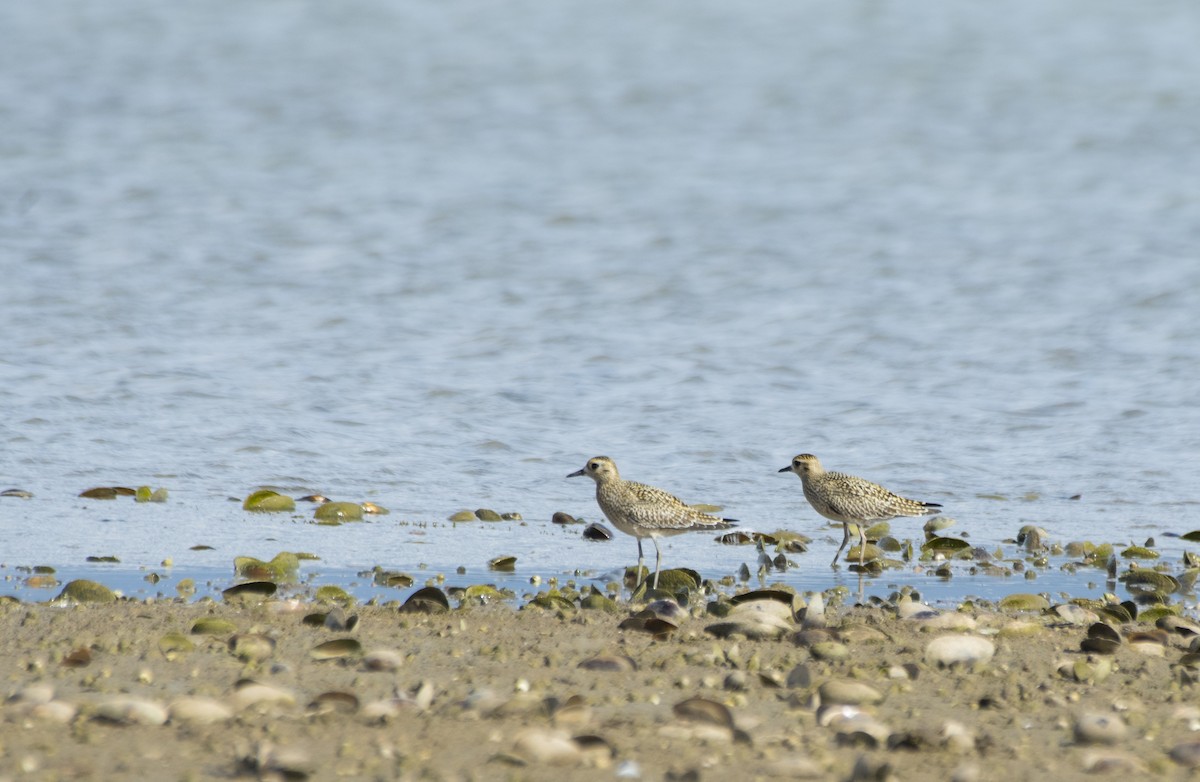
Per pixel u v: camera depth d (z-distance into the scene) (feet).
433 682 31.53
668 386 73.97
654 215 120.78
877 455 63.05
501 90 177.99
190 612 37.47
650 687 31.55
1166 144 150.10
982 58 195.62
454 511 54.13
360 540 49.14
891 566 47.42
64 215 115.75
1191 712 30.27
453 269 102.01
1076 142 151.64
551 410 69.31
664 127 159.63
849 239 112.78
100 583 40.91
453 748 27.30
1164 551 49.62
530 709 29.19
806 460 50.65
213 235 110.52
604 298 94.53
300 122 160.66
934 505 50.72
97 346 78.69
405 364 77.20
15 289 91.61
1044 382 75.46
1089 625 38.04
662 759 26.96
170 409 67.36
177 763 26.12
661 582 43.73
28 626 35.58
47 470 57.41
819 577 45.80
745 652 34.63
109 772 25.59
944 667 33.65
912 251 109.09
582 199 126.31
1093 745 28.35
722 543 50.75
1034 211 122.62
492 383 73.82
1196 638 36.09
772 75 186.60
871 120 163.12
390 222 116.67
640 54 199.31
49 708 28.40
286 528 50.52
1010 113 165.78
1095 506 56.08
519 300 93.56
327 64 192.85
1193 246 109.70
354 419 66.90
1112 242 111.34
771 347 82.38
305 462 60.29
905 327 87.35
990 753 27.76
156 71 186.91
